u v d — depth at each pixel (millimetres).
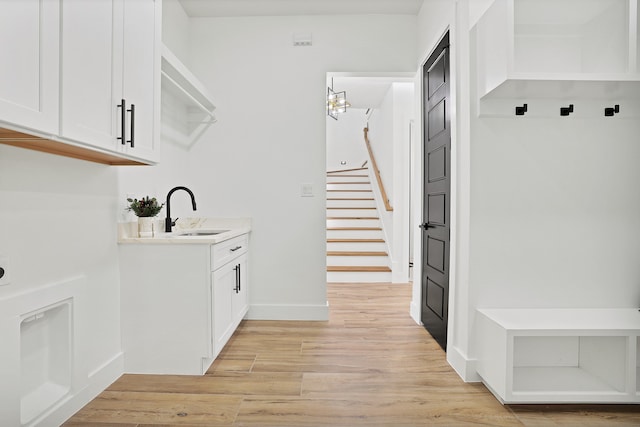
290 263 3119
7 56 981
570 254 2021
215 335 2115
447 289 2379
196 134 3117
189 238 2084
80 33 1293
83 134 1312
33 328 1549
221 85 3121
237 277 2658
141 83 1765
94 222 1842
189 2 2916
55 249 1564
